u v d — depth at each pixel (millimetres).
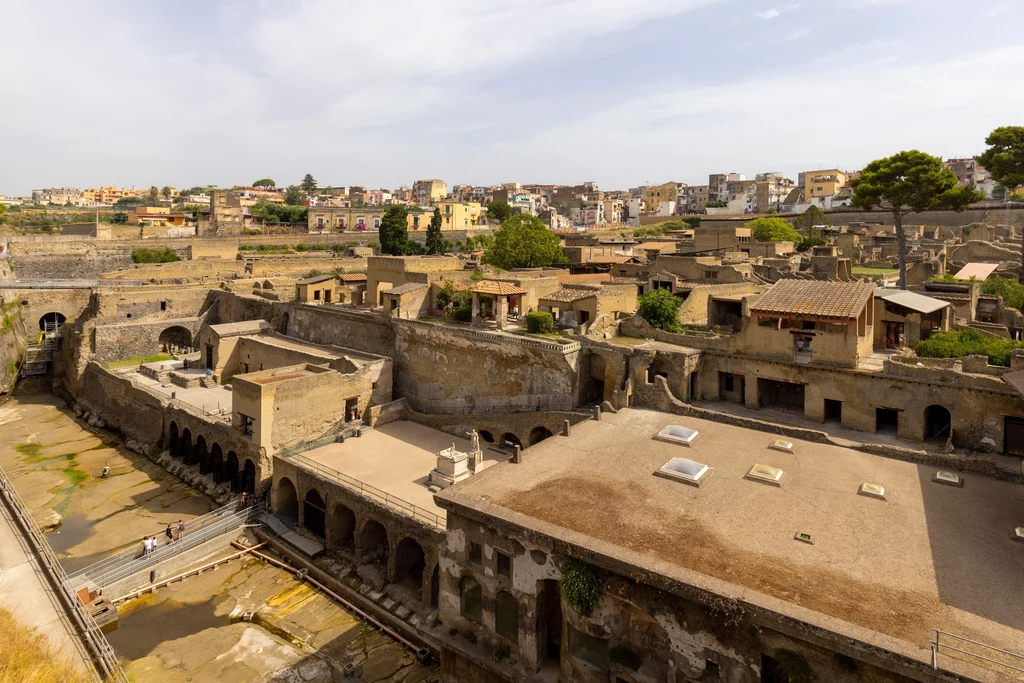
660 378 37094
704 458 28203
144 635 33156
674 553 20344
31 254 92562
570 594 21031
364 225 147625
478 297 52875
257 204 179125
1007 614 17281
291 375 51500
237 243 113688
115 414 64625
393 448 45688
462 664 25469
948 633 16266
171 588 37281
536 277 59344
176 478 52500
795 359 39656
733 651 18266
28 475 52812
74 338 73125
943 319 42719
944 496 24328
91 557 40250
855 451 28938
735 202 196750
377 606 34938
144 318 77750
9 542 32344
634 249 100438
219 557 40531
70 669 23641
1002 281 57625
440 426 49625
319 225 145750
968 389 33031
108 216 164375
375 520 36812
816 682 17125
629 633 20781
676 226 149250
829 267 70812
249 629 33719
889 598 18000
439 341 52719
